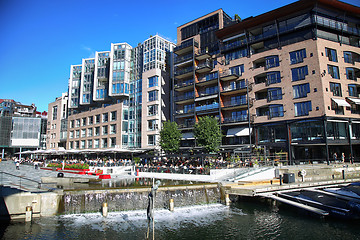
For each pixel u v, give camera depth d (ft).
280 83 123.44
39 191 57.16
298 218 54.44
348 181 79.05
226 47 145.79
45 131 314.14
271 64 128.16
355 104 116.67
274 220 52.95
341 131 112.06
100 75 215.10
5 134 290.15
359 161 116.57
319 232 46.37
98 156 199.00
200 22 163.63
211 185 68.03
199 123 125.70
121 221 50.83
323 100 109.19
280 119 120.16
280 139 119.85
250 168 86.48
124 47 202.28
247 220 52.75
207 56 152.05
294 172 78.79
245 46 139.03
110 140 197.26
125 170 119.65
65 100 267.80
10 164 199.21
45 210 53.16
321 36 117.29
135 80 196.34
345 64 118.93
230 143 135.33
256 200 68.33
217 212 58.23
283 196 65.51
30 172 119.65
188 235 44.11
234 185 69.26
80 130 229.66
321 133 108.88
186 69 158.61
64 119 257.75
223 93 139.03
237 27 140.05
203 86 153.89
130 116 193.36
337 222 51.85
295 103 117.60
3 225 47.65
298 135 115.24
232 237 43.62
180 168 99.50
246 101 133.80
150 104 175.94
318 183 73.10
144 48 192.85
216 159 106.22
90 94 227.61
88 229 46.19
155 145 167.63
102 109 209.05
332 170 86.02
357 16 128.36
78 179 81.76
